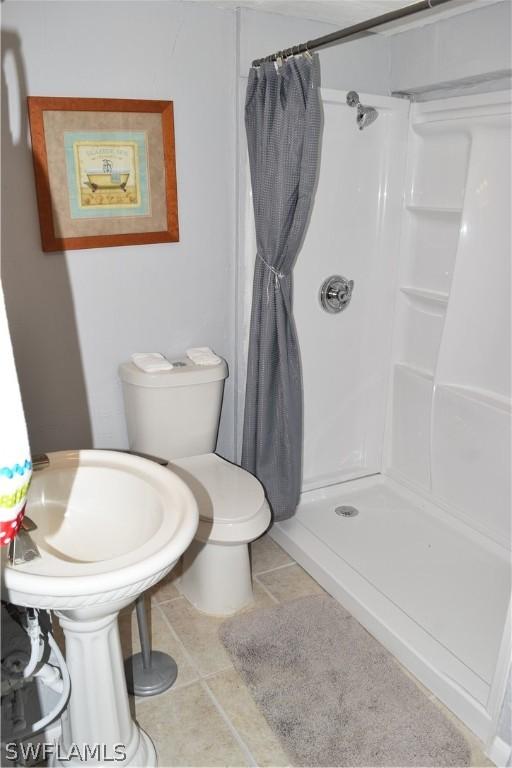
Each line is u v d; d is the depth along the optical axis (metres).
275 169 2.05
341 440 2.87
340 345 2.70
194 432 2.29
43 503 1.56
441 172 2.45
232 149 2.25
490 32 2.02
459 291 2.39
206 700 1.83
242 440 2.48
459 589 2.20
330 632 2.08
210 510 2.01
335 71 2.31
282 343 2.26
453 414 2.47
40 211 1.96
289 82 1.95
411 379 2.70
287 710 1.78
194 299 2.34
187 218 2.24
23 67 1.83
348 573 2.26
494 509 2.38
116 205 2.09
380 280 2.67
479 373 2.42
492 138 2.22
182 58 2.06
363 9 2.08
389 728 1.72
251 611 2.18
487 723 1.66
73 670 1.45
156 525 1.39
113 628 1.46
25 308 2.05
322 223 2.48
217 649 2.02
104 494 1.56
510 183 2.20
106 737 1.52
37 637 1.38
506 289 2.27
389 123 2.47
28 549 1.22
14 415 0.90
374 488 2.88
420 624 2.02
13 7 1.76
